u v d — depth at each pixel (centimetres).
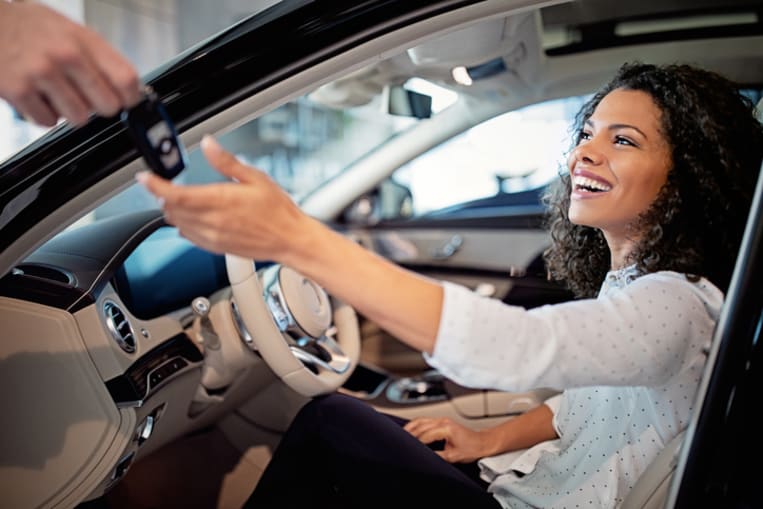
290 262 70
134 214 133
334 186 249
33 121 68
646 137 93
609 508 97
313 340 131
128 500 153
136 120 63
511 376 75
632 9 165
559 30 168
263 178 67
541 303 236
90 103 65
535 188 251
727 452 79
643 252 95
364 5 86
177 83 87
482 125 214
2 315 96
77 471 100
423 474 112
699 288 89
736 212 95
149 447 136
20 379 97
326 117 509
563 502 102
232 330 127
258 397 162
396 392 191
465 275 251
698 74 98
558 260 125
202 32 454
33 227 88
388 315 73
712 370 79
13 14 63
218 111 88
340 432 118
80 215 89
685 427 92
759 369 78
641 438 98
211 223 65
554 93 183
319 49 87
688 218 94
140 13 448
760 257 77
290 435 122
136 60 452
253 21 88
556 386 78
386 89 156
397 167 241
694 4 163
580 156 97
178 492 158
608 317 80
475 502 109
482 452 129
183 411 134
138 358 108
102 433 99
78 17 419
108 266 109
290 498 117
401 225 261
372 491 113
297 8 87
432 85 151
